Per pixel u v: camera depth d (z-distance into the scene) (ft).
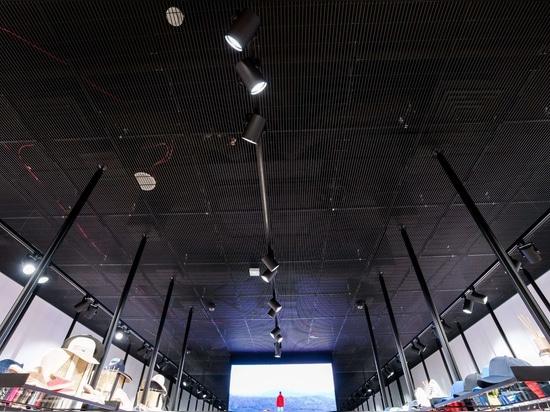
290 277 18.39
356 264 17.34
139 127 9.98
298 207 13.32
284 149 10.77
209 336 27.78
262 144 10.55
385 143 10.71
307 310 22.89
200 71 8.53
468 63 8.55
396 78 8.84
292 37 7.90
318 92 9.10
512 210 13.65
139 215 13.58
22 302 8.59
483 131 10.37
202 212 13.48
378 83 8.95
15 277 17.06
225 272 17.76
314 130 10.18
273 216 13.74
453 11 7.55
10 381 5.84
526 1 7.38
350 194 12.76
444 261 17.08
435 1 7.38
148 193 12.45
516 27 7.84
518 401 7.39
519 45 8.19
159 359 33.76
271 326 25.88
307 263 17.11
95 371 9.70
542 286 17.87
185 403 42.57
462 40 8.07
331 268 17.65
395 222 14.33
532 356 18.67
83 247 15.52
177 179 11.87
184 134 10.19
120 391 11.21
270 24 7.64
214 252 16.03
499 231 14.84
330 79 8.79
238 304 21.66
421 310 22.97
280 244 15.53
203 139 10.36
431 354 32.37
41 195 12.54
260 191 12.45
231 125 9.92
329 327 26.32
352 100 9.36
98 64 8.39
